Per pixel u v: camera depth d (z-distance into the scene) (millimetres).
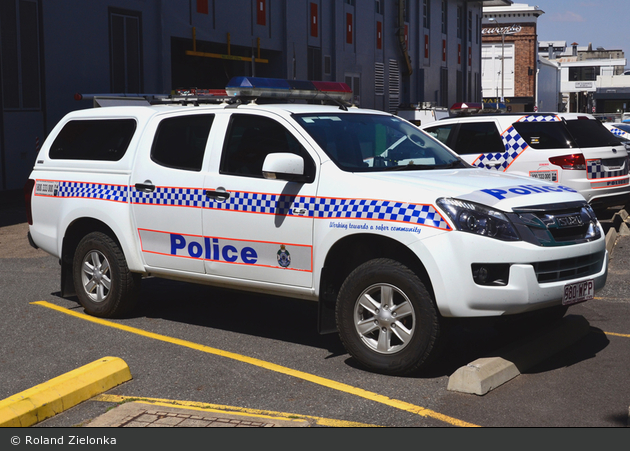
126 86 21328
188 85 25406
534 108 70938
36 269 9008
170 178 5812
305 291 5070
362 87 33719
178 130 5945
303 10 28641
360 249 5094
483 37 71250
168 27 22375
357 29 32969
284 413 4109
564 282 4605
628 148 21047
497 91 71438
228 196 5422
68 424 4000
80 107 20109
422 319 4531
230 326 6164
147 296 7340
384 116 5965
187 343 5621
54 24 19281
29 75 18844
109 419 3996
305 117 5402
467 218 4418
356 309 4820
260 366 5020
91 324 6234
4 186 18562
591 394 4371
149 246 5992
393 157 5422
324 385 4594
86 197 6359
